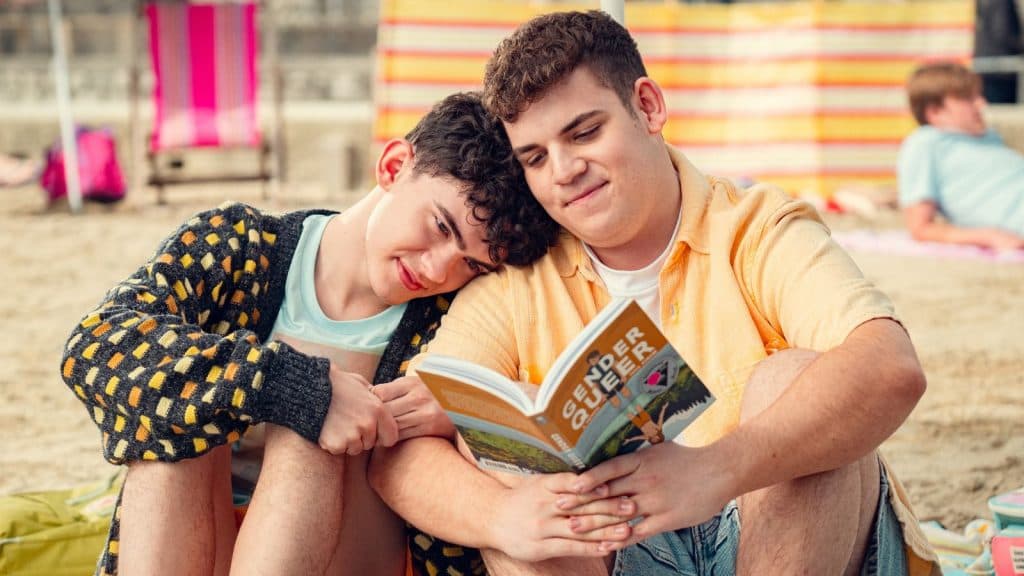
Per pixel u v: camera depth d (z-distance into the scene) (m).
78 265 7.56
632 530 1.93
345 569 2.25
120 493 2.16
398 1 8.23
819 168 8.80
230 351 2.10
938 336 5.44
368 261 2.37
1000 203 7.23
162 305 2.23
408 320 2.41
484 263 2.32
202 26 9.29
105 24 29.23
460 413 1.94
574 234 2.28
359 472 2.25
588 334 1.73
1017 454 3.86
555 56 2.12
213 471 2.19
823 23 8.72
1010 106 12.12
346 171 11.46
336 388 2.13
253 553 2.04
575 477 1.91
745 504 2.06
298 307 2.40
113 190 10.26
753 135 8.86
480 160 2.24
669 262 2.26
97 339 2.12
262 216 2.44
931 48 8.84
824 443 1.93
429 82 8.29
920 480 3.64
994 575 2.68
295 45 30.59
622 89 2.18
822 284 2.09
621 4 2.74
